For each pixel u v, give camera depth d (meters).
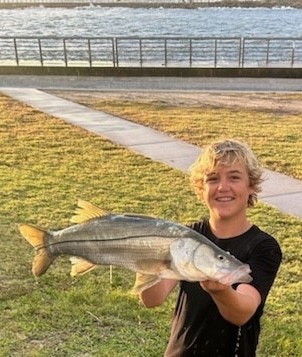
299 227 5.74
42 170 8.14
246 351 2.03
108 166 8.37
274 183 7.38
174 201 6.69
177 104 14.78
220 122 11.82
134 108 13.84
